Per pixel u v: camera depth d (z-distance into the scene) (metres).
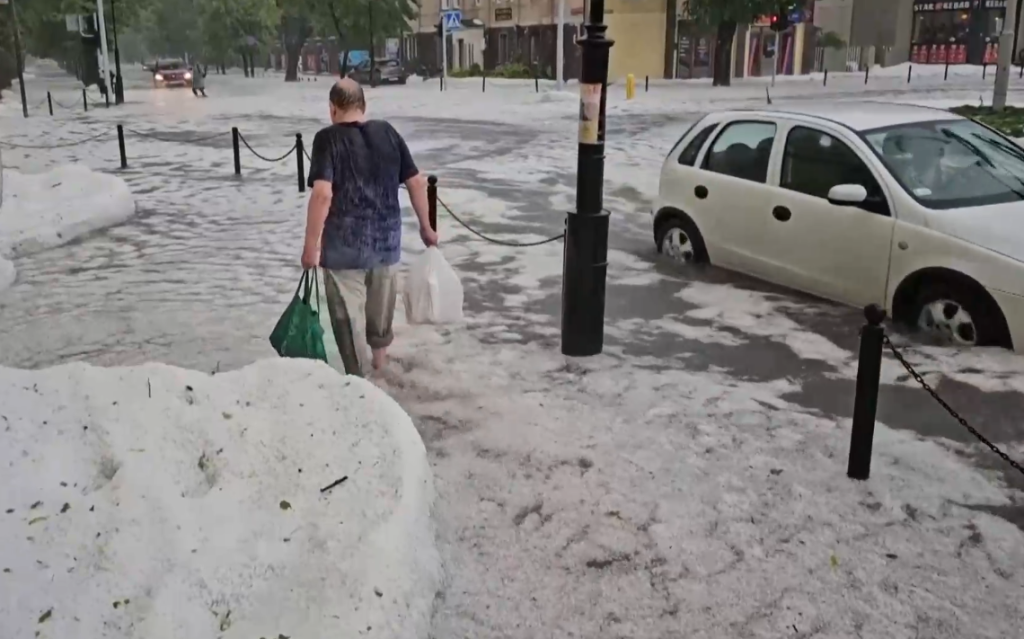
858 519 4.24
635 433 5.17
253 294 8.12
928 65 55.34
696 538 4.08
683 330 7.04
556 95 32.59
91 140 21.67
